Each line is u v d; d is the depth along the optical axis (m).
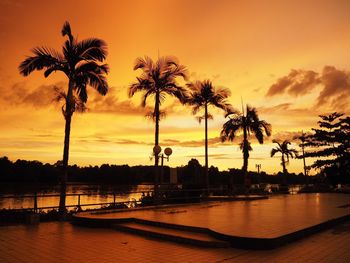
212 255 9.47
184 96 24.42
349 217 16.55
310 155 58.66
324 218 14.83
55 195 16.47
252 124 37.03
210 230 11.67
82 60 18.81
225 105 32.31
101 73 19.02
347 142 57.03
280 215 16.09
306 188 48.97
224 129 37.44
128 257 9.25
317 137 57.94
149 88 23.89
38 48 18.16
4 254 9.50
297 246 10.43
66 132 17.94
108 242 11.21
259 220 14.03
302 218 14.85
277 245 10.25
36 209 15.54
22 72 18.19
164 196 25.44
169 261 8.86
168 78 23.70
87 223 14.20
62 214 16.50
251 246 10.10
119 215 15.86
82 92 18.92
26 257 9.20
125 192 20.94
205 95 31.28
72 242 11.16
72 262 8.73
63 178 17.12
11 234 12.49
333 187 55.59
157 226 13.46
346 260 8.75
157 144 23.36
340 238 11.67
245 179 35.03
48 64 18.27
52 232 12.95
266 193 39.53
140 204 23.11
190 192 27.11
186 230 12.45
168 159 23.56
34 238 11.78
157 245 10.80
